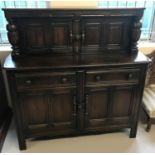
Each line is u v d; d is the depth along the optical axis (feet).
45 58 5.23
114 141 5.95
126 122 5.87
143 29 7.07
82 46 5.51
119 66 4.92
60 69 4.73
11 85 4.74
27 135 5.52
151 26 6.99
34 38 5.26
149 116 5.96
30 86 4.82
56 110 5.33
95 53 5.63
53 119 5.46
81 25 5.23
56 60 5.09
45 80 4.82
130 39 5.58
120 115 5.73
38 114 5.30
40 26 5.15
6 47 6.47
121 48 5.72
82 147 5.71
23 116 5.21
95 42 5.54
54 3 5.65
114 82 5.14
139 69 5.08
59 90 5.02
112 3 6.49
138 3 6.59
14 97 4.90
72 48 5.49
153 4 6.63
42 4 6.20
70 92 5.10
